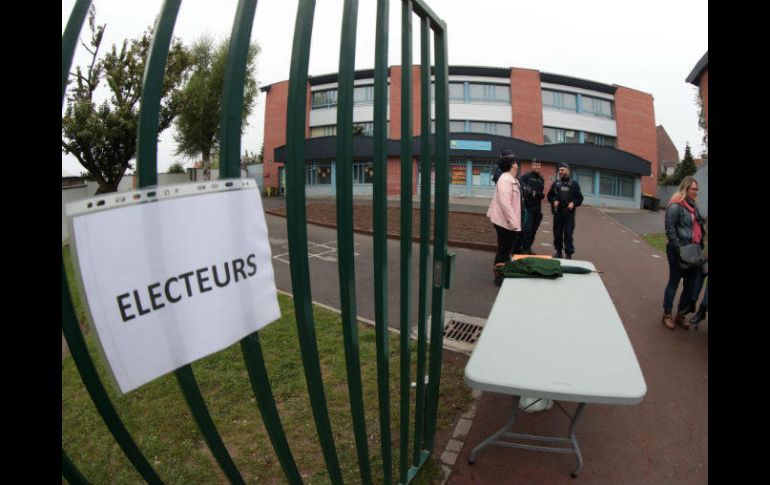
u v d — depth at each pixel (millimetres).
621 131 36844
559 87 35406
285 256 9781
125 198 886
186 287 1007
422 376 2375
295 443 2852
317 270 8094
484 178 32656
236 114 1115
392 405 3285
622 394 2045
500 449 2811
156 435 2953
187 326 1012
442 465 2662
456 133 31641
